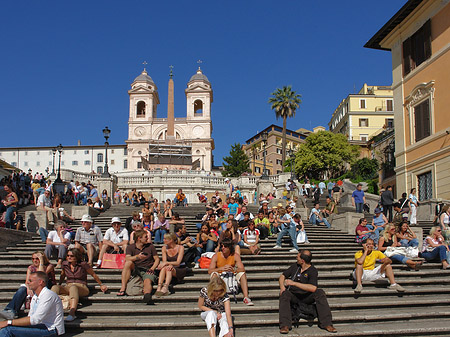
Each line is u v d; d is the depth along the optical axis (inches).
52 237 428.1
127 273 359.6
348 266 435.5
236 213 701.3
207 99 3302.2
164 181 1481.3
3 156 3408.0
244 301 341.7
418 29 922.7
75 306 321.7
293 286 317.1
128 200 1033.5
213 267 353.4
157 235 509.0
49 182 1045.2
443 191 826.8
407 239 493.4
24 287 323.0
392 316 322.3
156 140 3147.1
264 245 517.3
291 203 759.1
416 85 922.7
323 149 2300.7
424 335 300.2
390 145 1389.0
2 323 272.8
